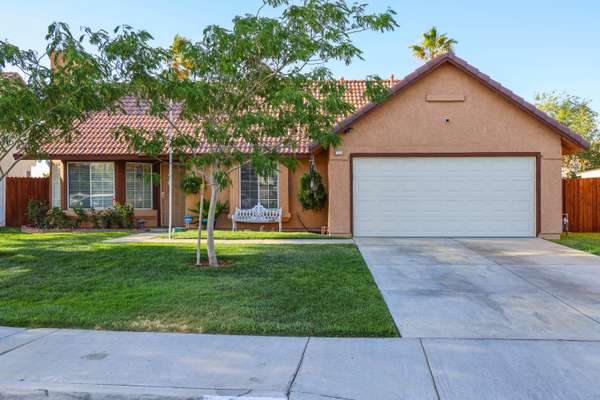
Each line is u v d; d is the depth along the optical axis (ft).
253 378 14.78
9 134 34.86
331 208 47.91
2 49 28.86
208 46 28.73
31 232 56.13
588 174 80.12
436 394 13.74
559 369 15.38
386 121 47.47
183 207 61.82
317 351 17.10
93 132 59.21
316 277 28.50
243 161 31.27
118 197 59.62
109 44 28.27
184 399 13.69
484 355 16.63
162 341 18.24
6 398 14.10
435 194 47.57
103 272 30.04
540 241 44.52
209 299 23.70
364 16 29.43
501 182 47.16
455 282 27.76
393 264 33.06
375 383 14.43
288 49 29.19
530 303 23.30
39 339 18.47
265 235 47.60
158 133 32.14
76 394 13.93
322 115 29.84
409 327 19.80
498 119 46.91
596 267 31.96
